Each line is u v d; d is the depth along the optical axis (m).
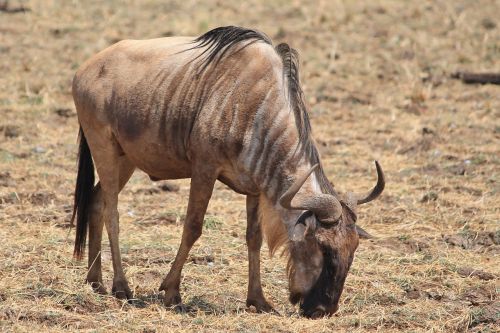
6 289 25.64
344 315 25.58
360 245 31.67
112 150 26.86
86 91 26.98
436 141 45.34
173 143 25.61
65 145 42.94
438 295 27.20
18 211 33.56
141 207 35.06
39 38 62.56
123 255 29.69
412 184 38.88
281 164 24.30
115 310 25.09
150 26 66.31
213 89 24.97
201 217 25.33
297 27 68.31
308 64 59.38
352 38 65.94
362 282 28.19
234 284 27.75
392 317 25.09
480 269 29.30
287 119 24.45
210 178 25.08
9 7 69.88
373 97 53.75
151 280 27.84
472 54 62.44
